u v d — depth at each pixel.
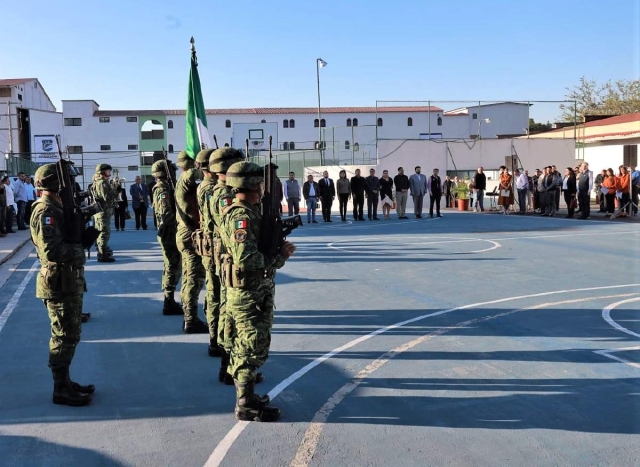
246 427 4.59
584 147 35.56
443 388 5.29
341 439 4.35
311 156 36.22
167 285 8.21
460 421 4.61
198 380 5.66
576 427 4.47
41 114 46.41
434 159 31.94
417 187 24.53
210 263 6.12
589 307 8.16
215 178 6.27
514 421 4.59
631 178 22.34
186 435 4.50
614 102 62.69
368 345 6.61
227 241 4.59
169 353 6.51
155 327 7.62
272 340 6.86
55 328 5.05
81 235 5.01
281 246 4.69
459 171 32.22
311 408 4.92
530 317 7.66
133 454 4.22
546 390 5.20
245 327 4.62
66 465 4.09
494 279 10.33
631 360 5.94
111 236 19.47
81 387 5.28
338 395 5.18
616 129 35.81
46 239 4.82
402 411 4.82
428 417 4.70
